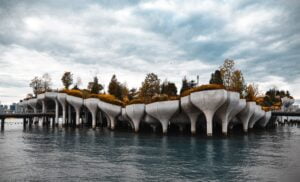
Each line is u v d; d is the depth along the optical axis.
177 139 50.94
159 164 27.27
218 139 50.16
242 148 38.53
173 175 22.83
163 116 57.12
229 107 48.91
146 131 71.81
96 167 26.05
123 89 113.31
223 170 24.48
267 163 27.55
